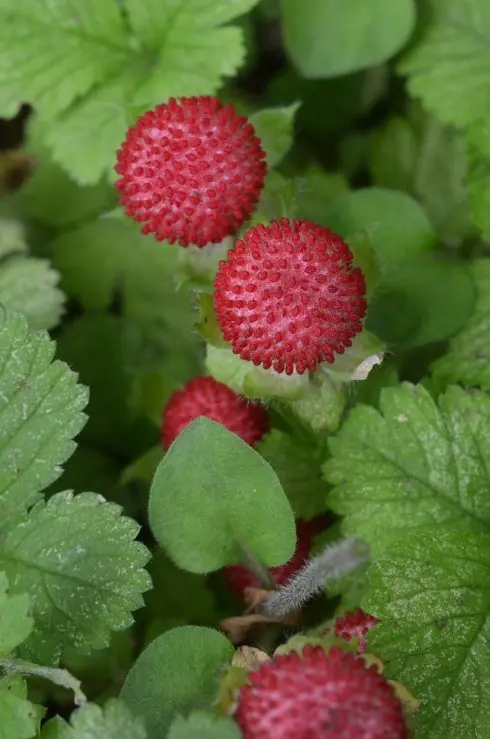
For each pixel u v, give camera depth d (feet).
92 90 0.70
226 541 0.60
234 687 0.56
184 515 0.60
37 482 0.61
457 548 0.61
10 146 0.79
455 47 0.73
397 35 0.72
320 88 0.78
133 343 0.74
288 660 0.55
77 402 0.61
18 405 0.61
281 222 0.59
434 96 0.72
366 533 0.63
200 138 0.61
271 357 0.59
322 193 0.73
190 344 0.73
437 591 0.60
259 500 0.59
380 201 0.67
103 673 0.65
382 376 0.66
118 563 0.60
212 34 0.69
